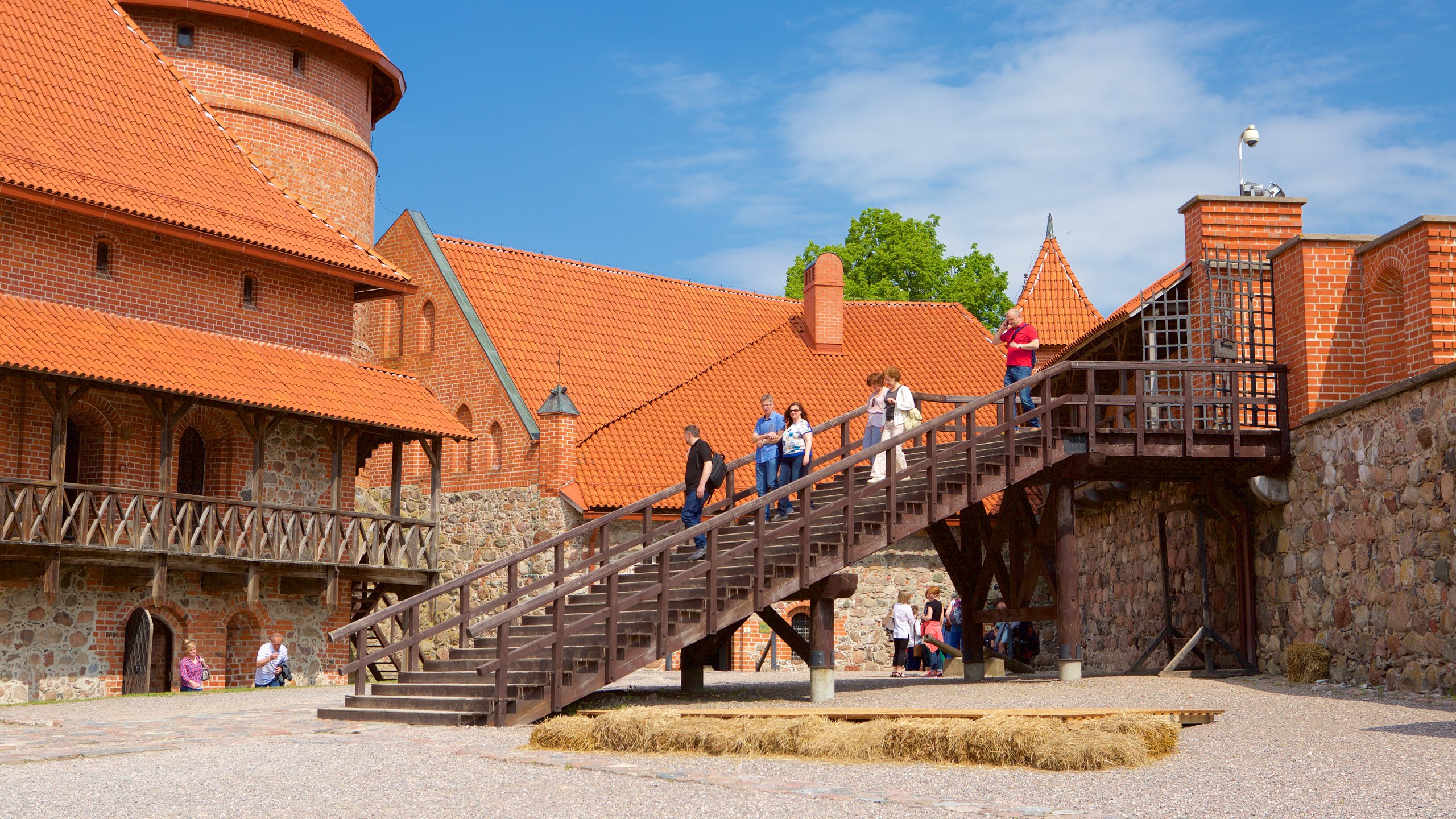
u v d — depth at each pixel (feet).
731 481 68.59
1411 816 27.02
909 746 36.70
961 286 159.94
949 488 61.82
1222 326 68.69
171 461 80.69
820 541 58.49
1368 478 57.67
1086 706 50.31
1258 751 37.40
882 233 160.66
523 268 124.47
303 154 104.22
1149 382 75.92
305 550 86.33
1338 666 59.72
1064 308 126.31
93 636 80.18
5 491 71.72
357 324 122.42
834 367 123.44
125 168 83.35
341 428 88.79
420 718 51.96
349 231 104.17
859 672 108.47
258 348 88.74
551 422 105.91
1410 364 58.49
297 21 102.89
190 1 97.91
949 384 121.90
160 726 52.01
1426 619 53.06
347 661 96.22
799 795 30.89
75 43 88.94
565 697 51.98
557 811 29.58
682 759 37.99
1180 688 56.80
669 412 113.70
